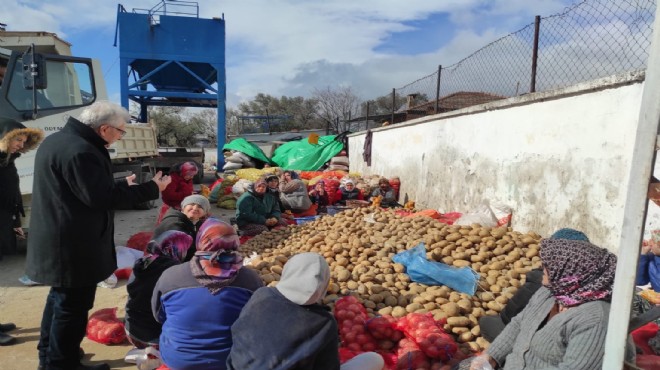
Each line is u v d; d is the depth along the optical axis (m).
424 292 4.57
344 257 5.55
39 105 7.51
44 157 3.26
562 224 5.67
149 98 19.03
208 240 2.90
